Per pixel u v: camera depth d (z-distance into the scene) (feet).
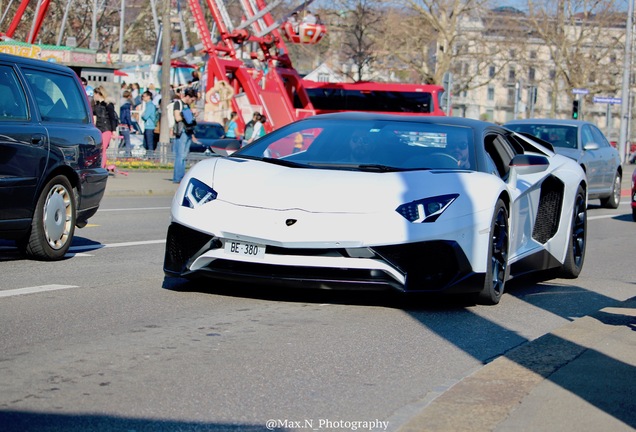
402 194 24.04
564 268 32.91
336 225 23.29
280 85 143.64
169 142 96.37
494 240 25.76
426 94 168.86
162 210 55.57
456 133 27.71
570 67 226.58
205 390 16.51
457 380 18.07
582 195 33.40
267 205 23.86
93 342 19.74
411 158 26.55
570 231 32.14
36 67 31.55
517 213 27.94
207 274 24.58
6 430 13.92
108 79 113.70
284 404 15.93
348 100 165.58
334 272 23.40
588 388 16.85
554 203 31.58
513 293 29.35
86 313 22.76
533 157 27.61
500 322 24.09
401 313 24.38
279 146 27.48
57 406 15.20
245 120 135.44
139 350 19.20
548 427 14.52
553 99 229.04
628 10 164.96
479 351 20.72
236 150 28.68
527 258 29.17
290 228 23.30
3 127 28.66
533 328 23.62
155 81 140.56
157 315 22.84
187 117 76.69
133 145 106.83
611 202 74.54
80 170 32.37
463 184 24.77
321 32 141.69
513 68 230.07
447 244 23.70
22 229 30.07
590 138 70.08
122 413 14.98
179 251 25.05
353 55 187.62
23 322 21.44
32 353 18.61
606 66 227.81
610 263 38.96
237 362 18.58
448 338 21.84
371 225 23.30
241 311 23.70
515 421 14.82
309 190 24.13
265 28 142.00
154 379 17.04
